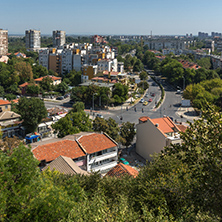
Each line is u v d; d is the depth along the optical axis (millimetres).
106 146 53500
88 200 24562
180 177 22469
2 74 149500
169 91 158125
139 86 161250
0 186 19125
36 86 141625
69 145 50875
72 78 167500
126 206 20578
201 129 20875
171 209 22031
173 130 65438
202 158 20297
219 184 19062
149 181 25578
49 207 18594
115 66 181250
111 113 112625
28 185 20188
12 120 83312
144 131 67562
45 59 191625
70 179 28234
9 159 20688
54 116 96000
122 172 43375
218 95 121188
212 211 19109
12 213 18781
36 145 50125
